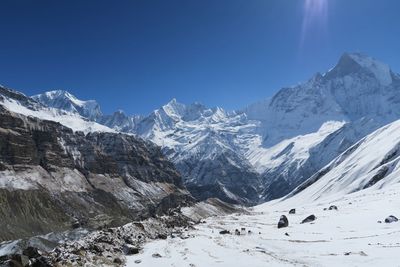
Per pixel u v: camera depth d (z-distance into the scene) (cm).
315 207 18450
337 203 16950
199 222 12331
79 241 5916
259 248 6819
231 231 9325
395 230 8188
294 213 16225
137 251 5834
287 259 6003
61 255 4778
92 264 4722
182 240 7125
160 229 8125
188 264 5341
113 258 5278
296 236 8419
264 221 13588
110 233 6538
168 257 5628
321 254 6381
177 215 11662
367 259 5859
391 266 5412
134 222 7688
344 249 6706
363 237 7788
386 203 12444
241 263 5612
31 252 4441
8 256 4181
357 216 10712
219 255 6059
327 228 9425
